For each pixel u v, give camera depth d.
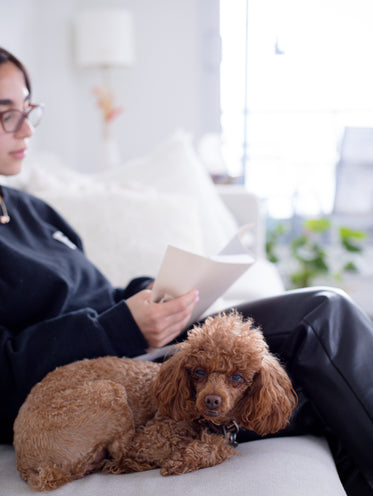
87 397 0.82
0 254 1.09
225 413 0.76
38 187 1.83
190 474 0.78
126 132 4.14
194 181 2.12
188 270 0.93
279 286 1.94
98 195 1.71
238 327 0.80
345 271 3.70
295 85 4.16
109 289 1.26
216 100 4.11
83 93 4.08
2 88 1.16
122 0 3.99
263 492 0.71
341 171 3.99
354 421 0.92
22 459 0.83
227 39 4.05
